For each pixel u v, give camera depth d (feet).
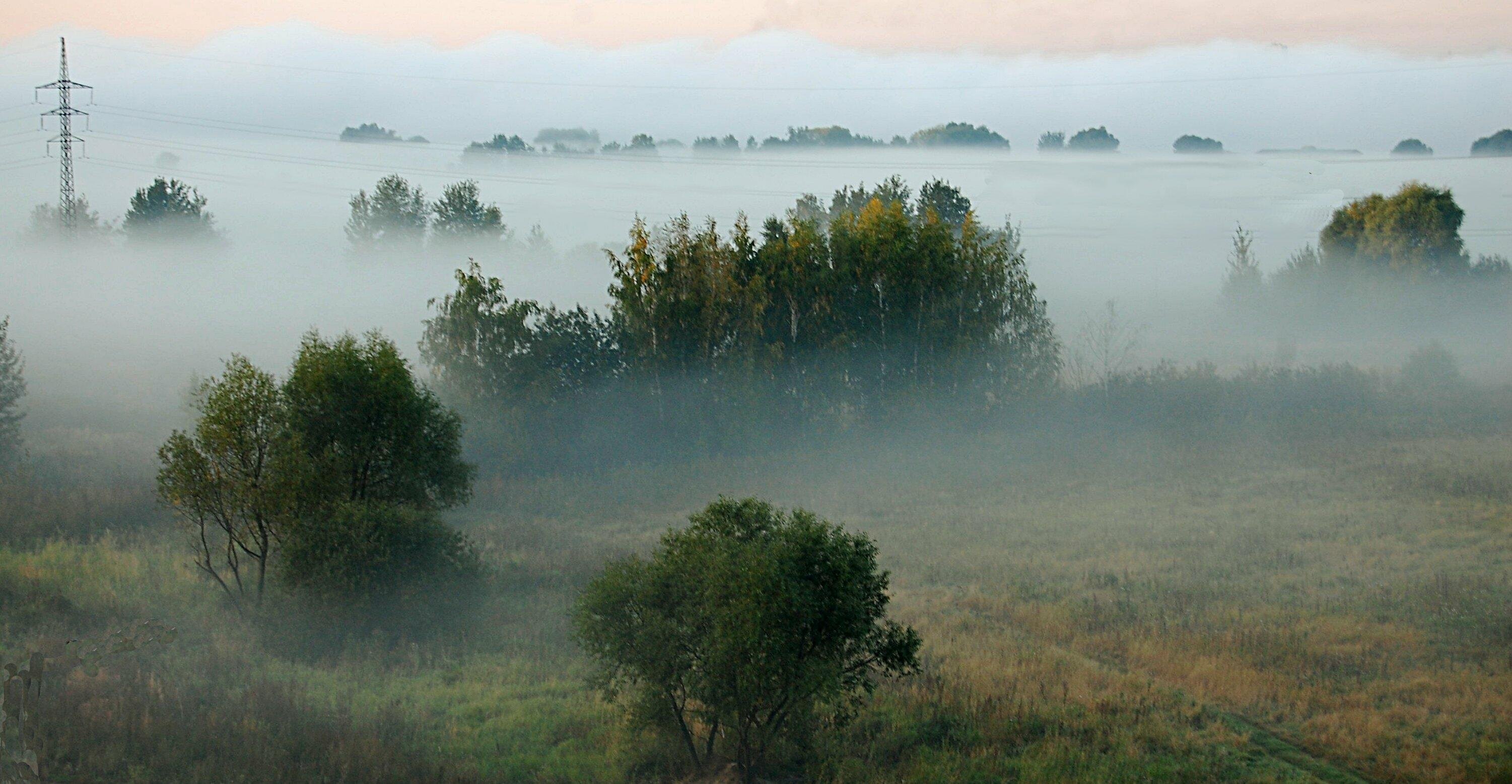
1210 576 98.84
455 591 83.20
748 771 55.62
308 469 80.84
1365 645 77.82
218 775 49.52
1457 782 56.90
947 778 57.11
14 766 40.34
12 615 71.51
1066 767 59.16
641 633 56.29
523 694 69.05
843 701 66.28
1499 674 71.72
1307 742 62.28
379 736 57.88
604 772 56.44
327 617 77.05
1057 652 78.38
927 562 105.40
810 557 56.13
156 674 63.93
